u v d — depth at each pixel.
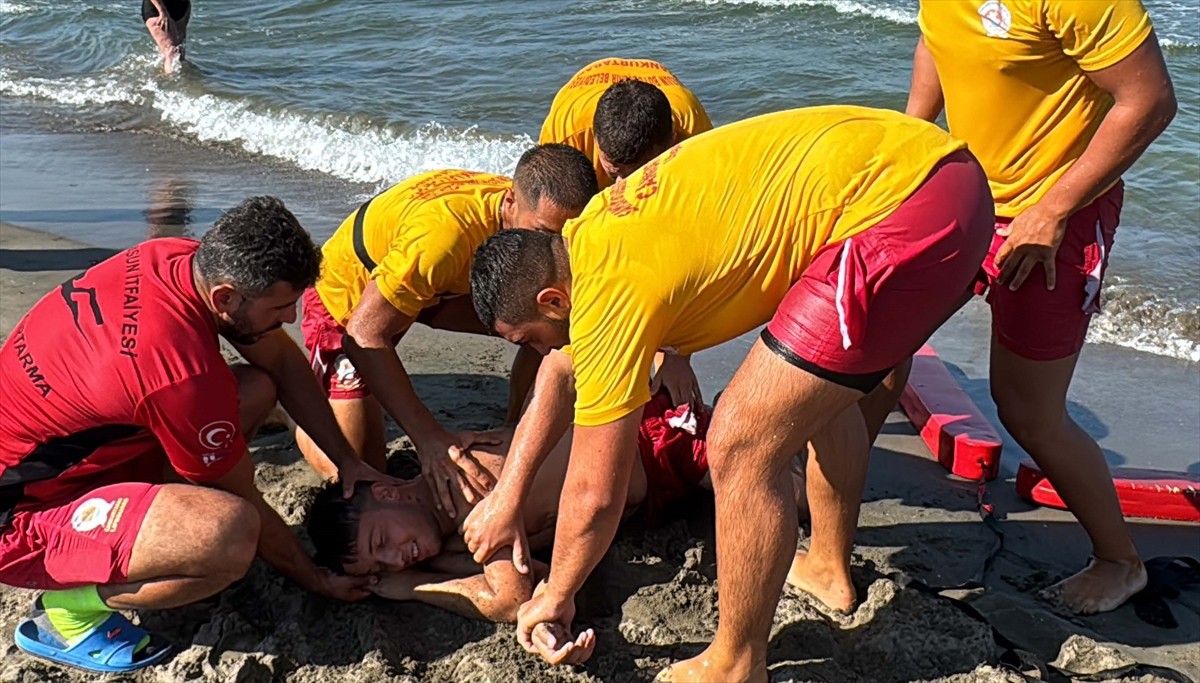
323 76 10.62
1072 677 3.20
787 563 2.76
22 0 14.04
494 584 3.24
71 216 7.09
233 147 8.93
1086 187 3.10
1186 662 3.29
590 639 3.05
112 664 3.08
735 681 2.85
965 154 2.78
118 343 2.92
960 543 3.86
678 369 3.75
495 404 4.63
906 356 2.77
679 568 3.56
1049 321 3.29
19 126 9.54
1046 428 3.44
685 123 4.17
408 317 3.54
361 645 3.17
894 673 3.12
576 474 2.79
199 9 13.30
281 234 2.94
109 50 11.77
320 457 4.00
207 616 3.28
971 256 2.70
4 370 3.04
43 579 3.02
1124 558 3.56
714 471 2.76
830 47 10.84
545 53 10.95
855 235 2.62
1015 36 3.14
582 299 2.67
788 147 2.71
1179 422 4.83
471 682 3.04
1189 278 6.19
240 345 3.35
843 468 3.25
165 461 3.46
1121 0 2.99
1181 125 8.30
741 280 2.66
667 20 11.89
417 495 3.48
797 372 2.64
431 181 3.72
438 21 12.28
